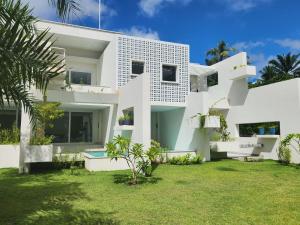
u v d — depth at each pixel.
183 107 15.05
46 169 11.16
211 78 22.69
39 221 4.82
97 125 16.81
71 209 5.55
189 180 8.62
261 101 14.52
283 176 9.30
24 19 4.20
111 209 5.55
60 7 4.91
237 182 8.28
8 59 3.81
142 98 10.17
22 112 10.23
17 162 11.93
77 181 8.48
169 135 16.59
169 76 14.72
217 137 15.04
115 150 8.21
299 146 11.91
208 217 5.04
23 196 6.62
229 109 17.20
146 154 8.91
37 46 3.94
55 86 12.94
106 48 15.22
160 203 5.98
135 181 8.11
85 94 12.38
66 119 15.96
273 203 5.93
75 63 16.47
